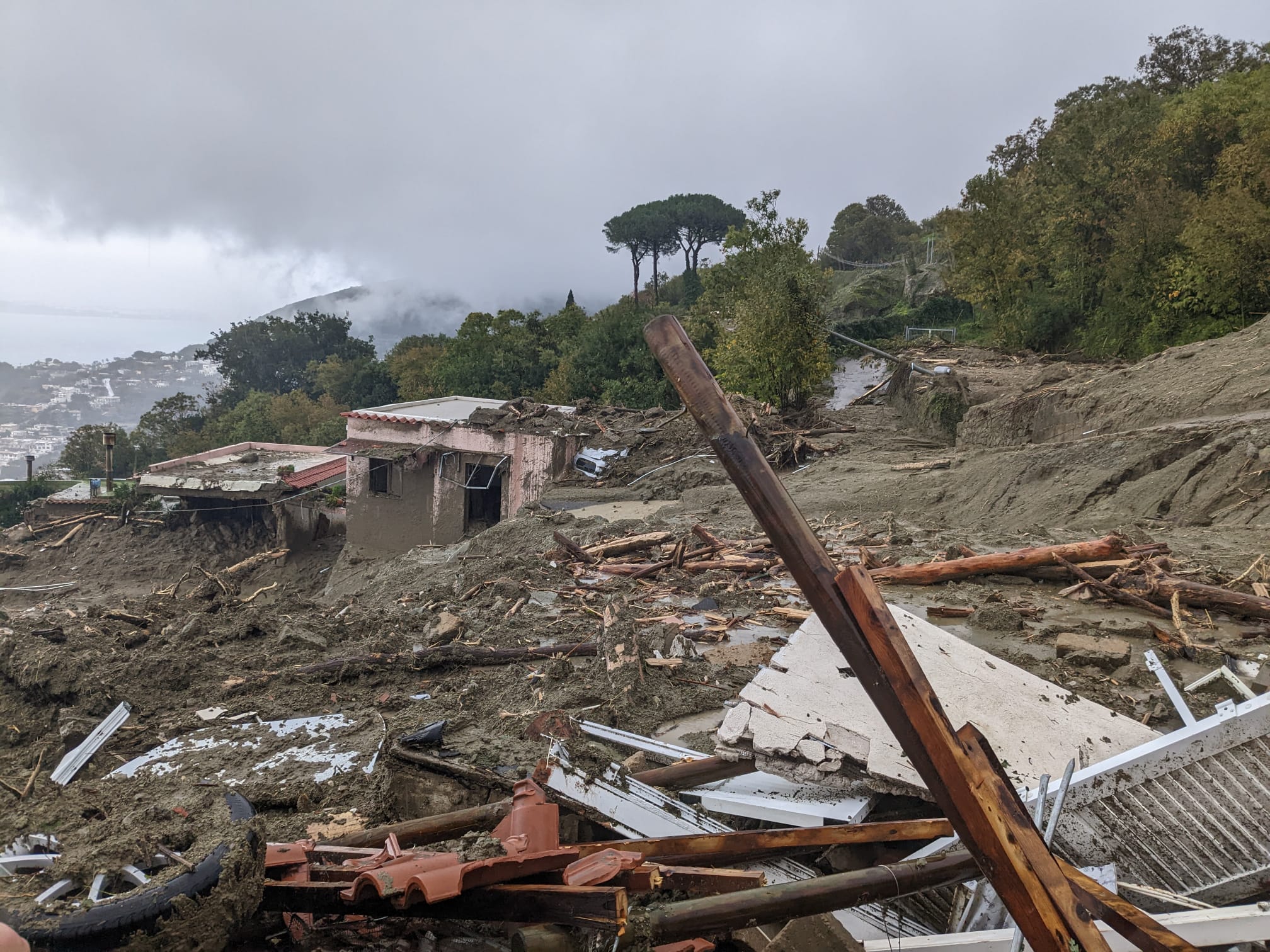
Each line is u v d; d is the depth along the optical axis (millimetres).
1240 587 8945
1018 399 23359
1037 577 9852
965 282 46375
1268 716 3941
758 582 10844
